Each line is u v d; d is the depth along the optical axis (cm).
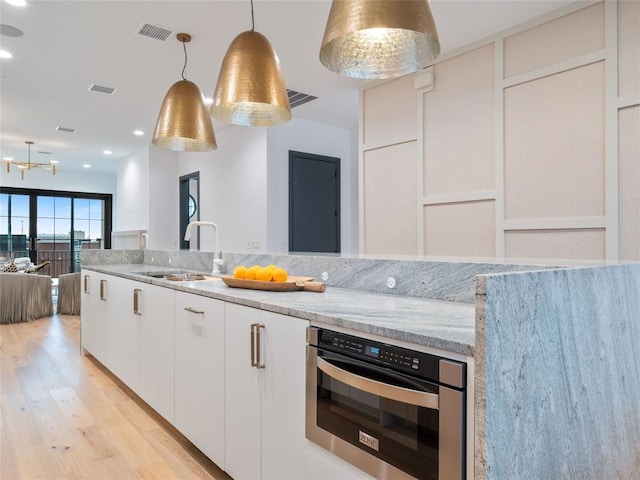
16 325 529
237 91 190
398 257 210
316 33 312
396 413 113
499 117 309
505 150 307
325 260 227
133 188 742
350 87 419
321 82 405
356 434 124
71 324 536
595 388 118
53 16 290
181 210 698
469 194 327
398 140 380
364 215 415
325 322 136
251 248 540
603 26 261
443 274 172
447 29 304
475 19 292
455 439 98
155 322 252
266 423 161
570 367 109
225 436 186
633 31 250
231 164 582
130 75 393
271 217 520
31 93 441
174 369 229
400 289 188
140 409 270
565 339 108
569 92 276
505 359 91
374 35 156
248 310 172
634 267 146
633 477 135
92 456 211
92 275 371
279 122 230
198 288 211
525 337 96
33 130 589
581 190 270
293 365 148
